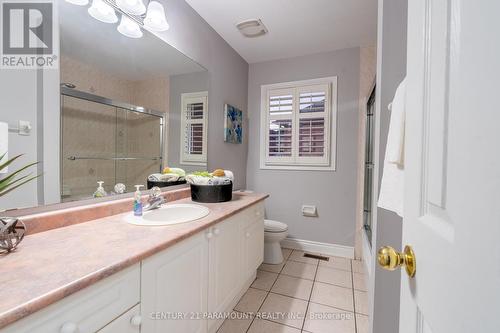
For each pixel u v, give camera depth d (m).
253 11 2.06
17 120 0.95
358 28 2.29
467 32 0.33
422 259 0.46
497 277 0.26
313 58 2.83
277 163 2.99
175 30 1.85
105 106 1.35
